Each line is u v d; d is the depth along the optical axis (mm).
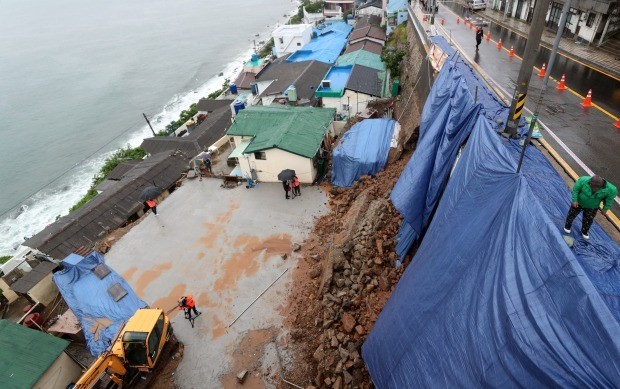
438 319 8734
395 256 16125
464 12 46562
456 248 9719
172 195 25703
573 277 6617
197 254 20438
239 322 16406
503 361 6766
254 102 41219
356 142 25203
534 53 12555
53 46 129125
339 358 13023
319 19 80188
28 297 21750
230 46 107500
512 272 7625
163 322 15016
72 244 25812
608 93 20031
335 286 15992
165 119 66875
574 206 8531
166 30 135875
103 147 60656
